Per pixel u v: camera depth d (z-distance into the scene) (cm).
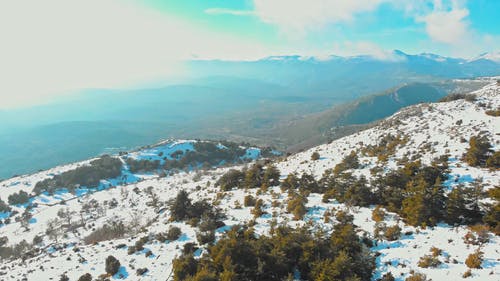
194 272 2730
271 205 4200
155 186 11162
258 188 5381
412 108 9862
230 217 4025
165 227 4319
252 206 4394
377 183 3922
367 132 8606
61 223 8444
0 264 5581
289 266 2556
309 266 2456
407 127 7200
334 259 2417
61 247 5825
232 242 2658
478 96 8256
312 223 3231
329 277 2244
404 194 3450
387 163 5081
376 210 3275
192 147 17862
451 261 2209
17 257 6022
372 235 2864
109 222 7400
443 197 3036
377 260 2469
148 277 3048
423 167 4056
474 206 2830
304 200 3947
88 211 9300
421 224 2839
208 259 2770
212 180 8806
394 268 2311
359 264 2338
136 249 3728
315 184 4616
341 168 5262
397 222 3030
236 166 13200
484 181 3500
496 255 2158
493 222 2581
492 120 5603
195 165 16000
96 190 12531
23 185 12925
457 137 5266
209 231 3566
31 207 10906
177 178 11875
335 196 3991
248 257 2594
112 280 3172
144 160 15788
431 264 2222
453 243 2455
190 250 3256
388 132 7388
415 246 2527
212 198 5459
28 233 8400
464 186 3362
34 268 4106
